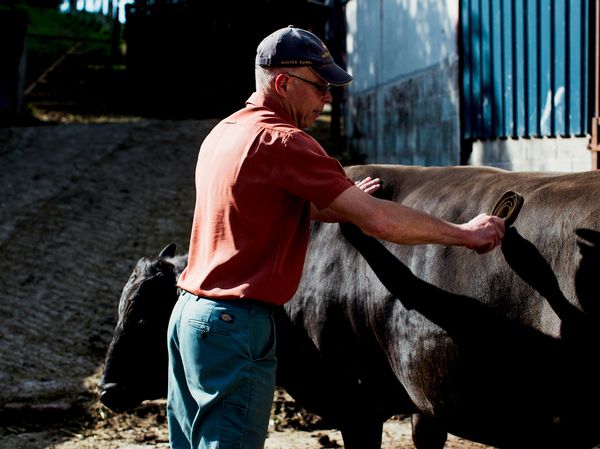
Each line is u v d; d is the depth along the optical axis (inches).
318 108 117.0
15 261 348.2
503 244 111.4
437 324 119.3
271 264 109.7
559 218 106.3
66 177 452.1
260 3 634.2
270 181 109.0
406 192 138.0
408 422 217.2
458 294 116.8
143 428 218.2
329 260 138.6
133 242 362.3
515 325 109.6
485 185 124.1
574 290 102.5
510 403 113.3
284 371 148.6
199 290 111.2
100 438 211.2
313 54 112.9
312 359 143.3
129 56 685.9
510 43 285.4
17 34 611.5
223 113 655.1
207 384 109.4
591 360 102.1
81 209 403.5
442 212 126.1
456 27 326.3
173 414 119.1
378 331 129.7
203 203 115.6
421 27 367.9
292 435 209.6
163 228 374.9
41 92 711.1
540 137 269.1
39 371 255.9
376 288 129.3
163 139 520.4
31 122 600.7
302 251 113.5
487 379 114.6
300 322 142.9
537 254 107.3
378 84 437.1
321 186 107.7
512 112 285.0
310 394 147.0
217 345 108.7
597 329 100.7
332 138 508.4
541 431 112.2
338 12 512.1
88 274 333.7
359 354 136.3
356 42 480.4
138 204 406.0
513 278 110.0
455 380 118.3
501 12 290.7
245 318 108.7
